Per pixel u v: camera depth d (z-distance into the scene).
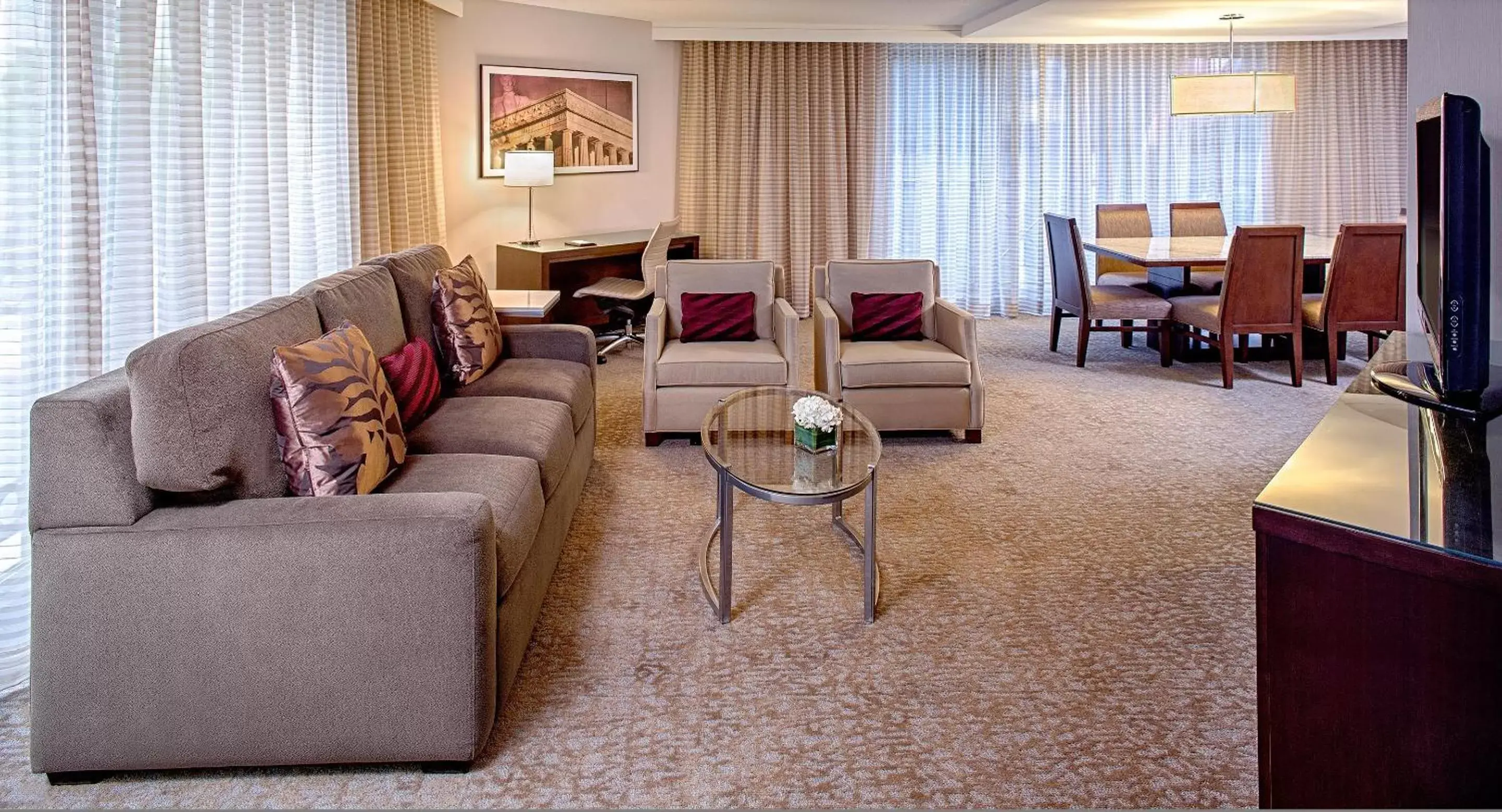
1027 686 2.33
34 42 2.46
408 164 5.65
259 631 1.92
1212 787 1.93
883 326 4.70
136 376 1.96
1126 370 6.00
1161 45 7.90
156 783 1.96
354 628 1.93
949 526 3.41
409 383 3.00
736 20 7.26
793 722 2.18
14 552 2.42
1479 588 1.15
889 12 6.85
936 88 7.94
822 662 2.46
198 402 2.00
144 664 1.91
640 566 3.07
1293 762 1.34
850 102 7.86
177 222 3.27
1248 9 6.15
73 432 1.90
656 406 4.38
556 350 4.04
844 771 2.00
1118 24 6.81
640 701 2.27
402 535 1.92
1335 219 8.12
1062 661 2.45
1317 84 7.93
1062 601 2.80
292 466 2.22
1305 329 6.22
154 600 1.90
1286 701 1.34
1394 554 1.21
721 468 2.65
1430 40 2.06
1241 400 5.21
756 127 7.81
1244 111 6.09
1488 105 1.93
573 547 3.23
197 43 3.28
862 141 7.91
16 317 2.45
